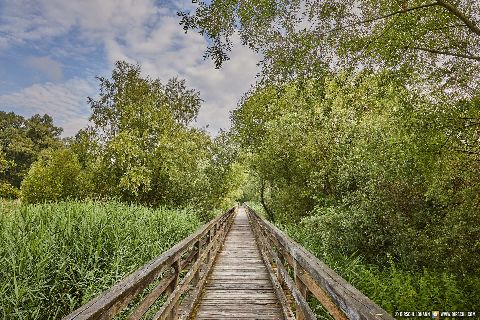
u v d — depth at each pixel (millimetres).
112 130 19391
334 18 5969
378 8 6109
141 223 9766
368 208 9625
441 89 6668
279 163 17578
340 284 2131
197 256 6285
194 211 19594
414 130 6598
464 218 7574
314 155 13789
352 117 10844
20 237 5652
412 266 8344
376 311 1546
